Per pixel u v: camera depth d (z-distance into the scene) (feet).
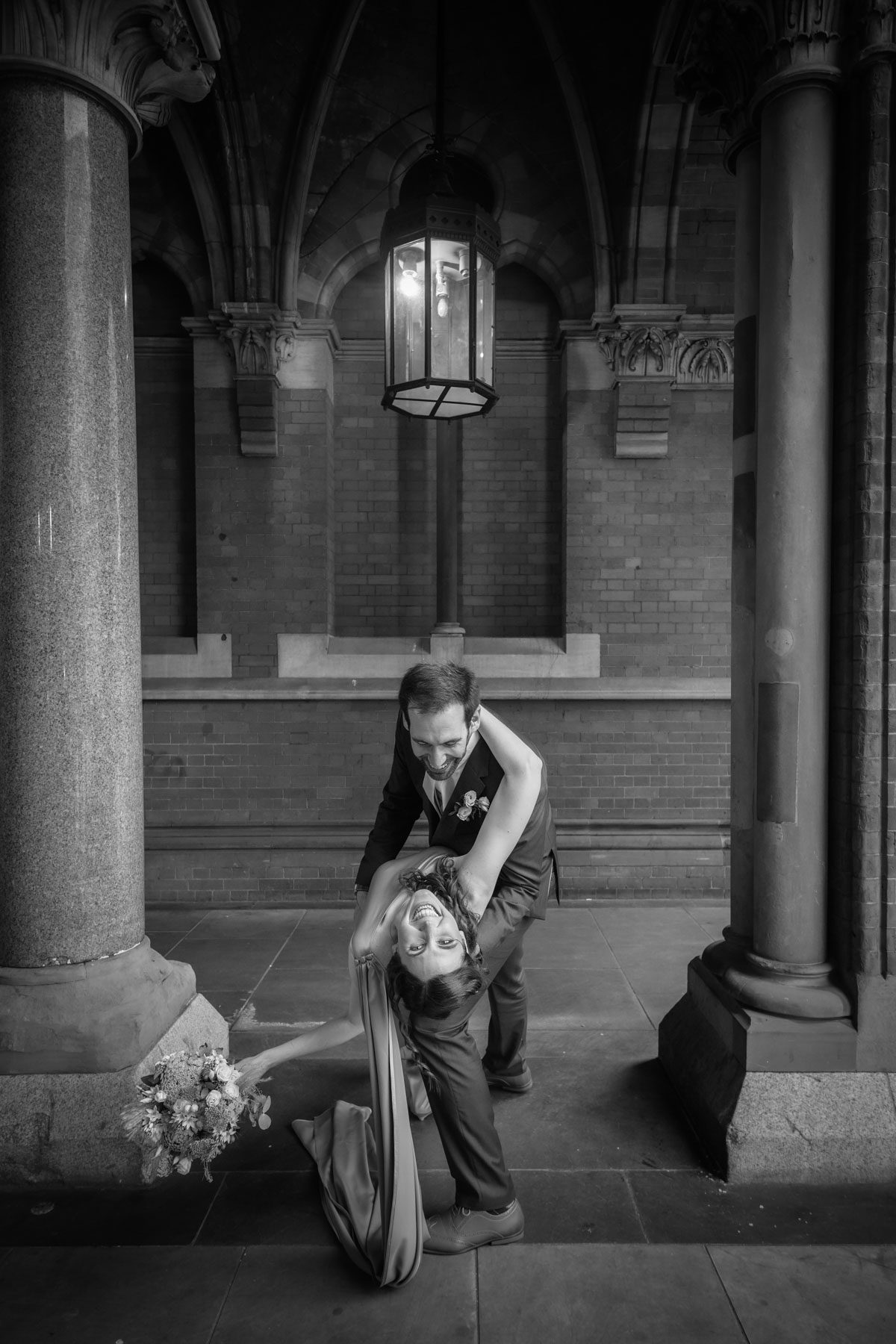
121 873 8.59
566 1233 7.10
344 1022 7.23
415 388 12.28
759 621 8.52
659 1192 7.68
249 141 15.93
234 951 14.56
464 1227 6.81
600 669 17.76
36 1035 7.89
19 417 8.07
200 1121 6.48
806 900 8.34
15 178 8.06
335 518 18.53
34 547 8.07
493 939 7.20
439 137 12.21
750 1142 7.78
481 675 17.66
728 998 8.61
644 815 17.66
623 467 17.72
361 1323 6.10
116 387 8.54
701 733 17.62
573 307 17.67
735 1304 6.27
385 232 12.33
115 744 8.51
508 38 16.66
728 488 17.70
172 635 18.35
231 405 17.35
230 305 16.66
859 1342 5.92
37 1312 6.21
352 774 17.49
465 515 18.72
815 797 8.33
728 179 16.94
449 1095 6.66
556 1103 9.34
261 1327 6.06
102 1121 7.79
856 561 8.00
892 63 7.84
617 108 16.20
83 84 8.18
